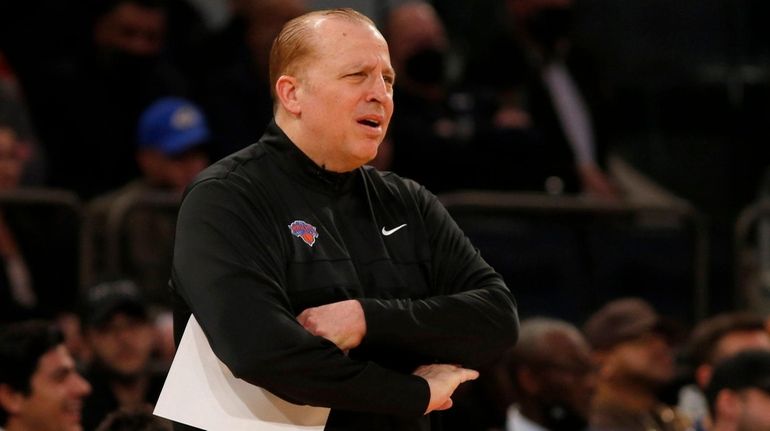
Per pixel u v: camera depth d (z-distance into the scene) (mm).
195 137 23375
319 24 9656
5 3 25734
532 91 26484
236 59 26141
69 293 21531
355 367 9062
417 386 9227
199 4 30156
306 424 9414
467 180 24703
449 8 30188
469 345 9633
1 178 22281
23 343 15891
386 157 23938
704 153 31547
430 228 10305
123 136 25344
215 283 9086
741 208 31344
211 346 9094
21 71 25359
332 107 9516
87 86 25219
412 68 25031
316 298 9414
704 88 31719
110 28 25297
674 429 21031
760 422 16922
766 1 32281
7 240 21297
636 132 31344
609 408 20969
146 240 21812
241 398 9336
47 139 24891
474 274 10227
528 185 25188
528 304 25047
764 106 31828
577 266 25438
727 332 20656
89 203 22969
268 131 9930
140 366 18922
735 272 25594
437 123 25000
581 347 19266
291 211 9609
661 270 26469
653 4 31781
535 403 19078
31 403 15844
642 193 26453
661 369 21141
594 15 31531
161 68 25734
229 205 9398
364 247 9812
